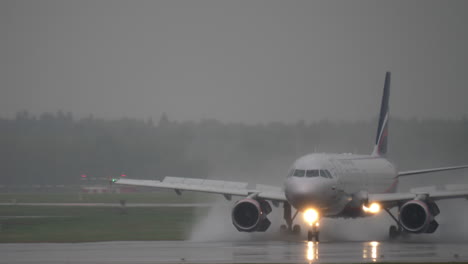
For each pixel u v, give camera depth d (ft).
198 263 319.88
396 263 315.78
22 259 337.93
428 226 458.91
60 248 400.06
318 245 425.28
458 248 403.95
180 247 405.39
